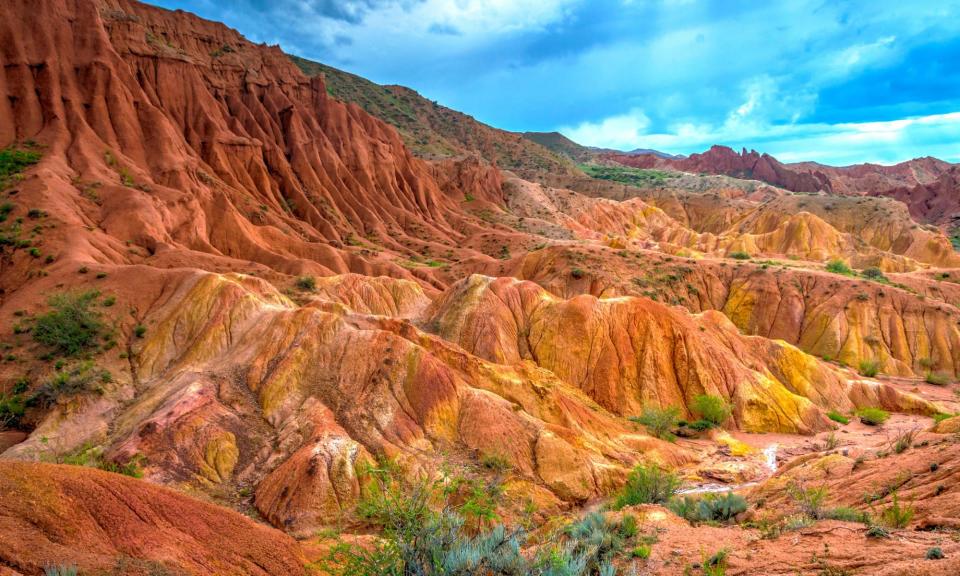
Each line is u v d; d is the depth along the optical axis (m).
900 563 8.84
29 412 43.19
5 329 51.25
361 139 156.38
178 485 32.66
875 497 16.94
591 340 57.84
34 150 83.94
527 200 187.88
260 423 38.91
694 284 102.56
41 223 67.88
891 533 11.22
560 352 57.53
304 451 33.69
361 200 141.88
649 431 49.19
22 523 10.39
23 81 89.50
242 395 41.00
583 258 101.31
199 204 93.31
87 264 61.22
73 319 51.09
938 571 8.20
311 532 29.62
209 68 133.88
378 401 39.19
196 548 12.33
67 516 11.05
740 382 55.94
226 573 12.07
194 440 35.56
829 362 87.88
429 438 37.88
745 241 163.50
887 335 91.88
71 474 12.17
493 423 39.03
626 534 14.49
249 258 92.75
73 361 47.53
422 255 129.38
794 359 64.06
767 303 100.31
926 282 109.62
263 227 101.06
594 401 53.97
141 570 10.41
